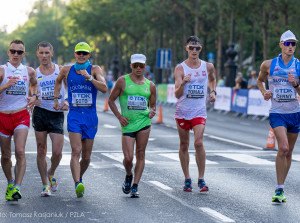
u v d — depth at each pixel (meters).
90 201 18.72
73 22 161.75
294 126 19.44
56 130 19.66
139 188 21.06
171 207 17.92
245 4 70.19
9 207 17.72
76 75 19.08
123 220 16.20
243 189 21.11
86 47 18.97
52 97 19.62
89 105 19.19
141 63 19.23
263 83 19.80
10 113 18.81
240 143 36.72
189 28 111.62
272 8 71.69
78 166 18.89
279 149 19.02
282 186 18.94
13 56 18.84
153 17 116.44
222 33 92.31
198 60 21.06
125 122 19.34
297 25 65.75
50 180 20.28
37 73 19.75
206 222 16.06
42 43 19.80
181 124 20.95
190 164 27.25
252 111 60.25
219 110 70.31
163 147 34.06
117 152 31.53
